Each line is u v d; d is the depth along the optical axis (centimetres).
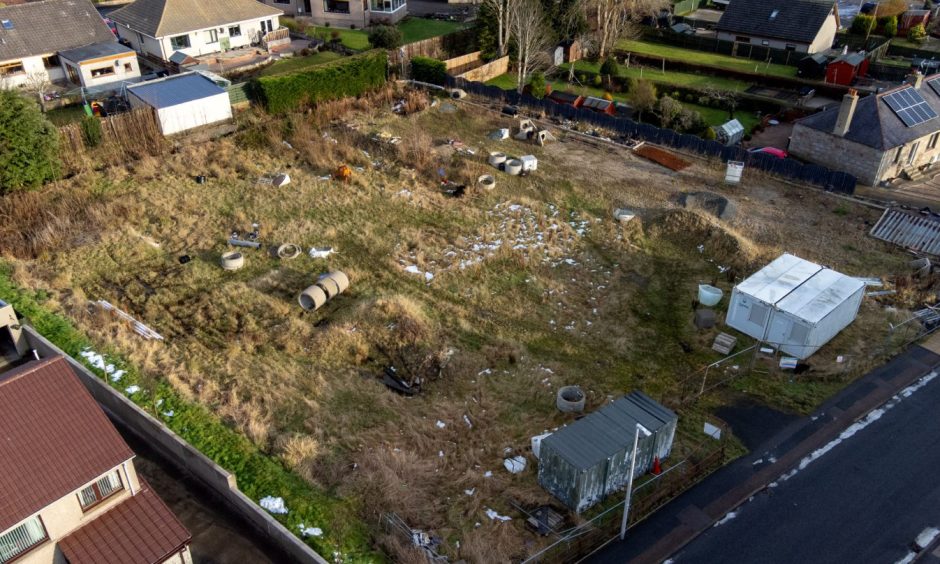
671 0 7394
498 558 1998
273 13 6103
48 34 5359
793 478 2316
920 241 3531
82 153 4088
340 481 2247
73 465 1858
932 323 3003
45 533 1833
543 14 5972
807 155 4503
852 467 2353
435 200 3934
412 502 2170
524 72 5512
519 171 4206
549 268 3406
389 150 4366
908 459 2381
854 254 3488
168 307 3062
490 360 2811
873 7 7394
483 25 6078
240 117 4662
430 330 2939
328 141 4447
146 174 4016
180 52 5622
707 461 2339
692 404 2612
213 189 3938
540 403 2609
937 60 6222
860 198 4000
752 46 6450
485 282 3294
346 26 6906
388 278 3294
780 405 2612
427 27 7006
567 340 2945
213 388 2598
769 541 2108
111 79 5312
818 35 6219
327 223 3694
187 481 2281
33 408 1880
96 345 2758
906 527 2147
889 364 2800
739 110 5500
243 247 3475
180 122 4422
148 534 1927
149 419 2373
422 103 4994
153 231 3562
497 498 2220
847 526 2152
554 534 2097
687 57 6450
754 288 2912
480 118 4938
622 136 4741
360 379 2700
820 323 2741
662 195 4000
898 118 4225
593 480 2131
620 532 2120
